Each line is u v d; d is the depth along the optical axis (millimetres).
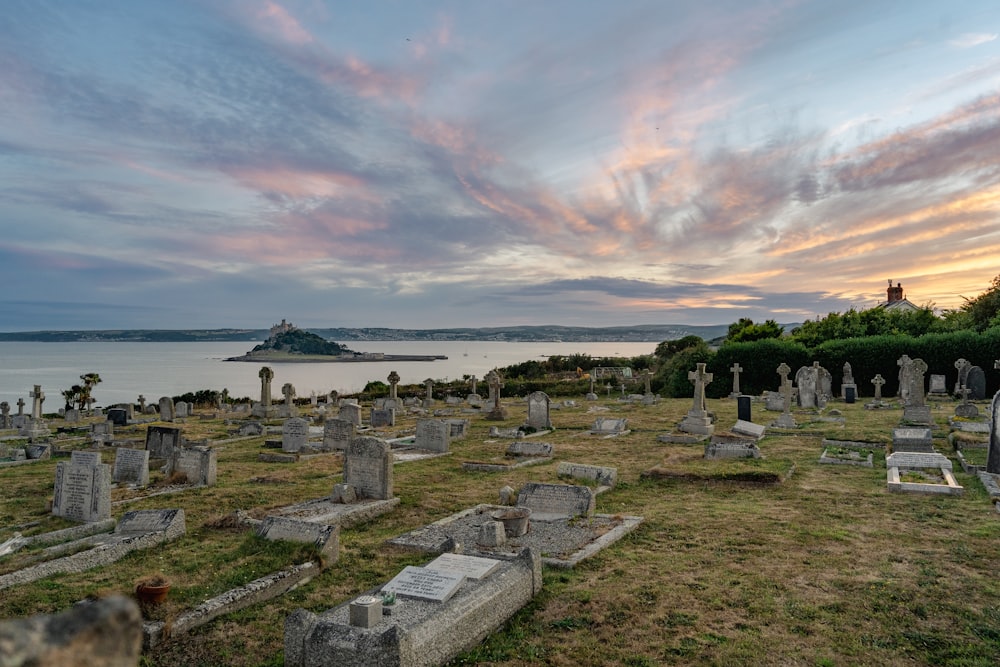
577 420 31469
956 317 51125
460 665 6348
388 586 7266
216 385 78688
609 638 6922
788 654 6539
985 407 30547
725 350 45875
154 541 10516
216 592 8195
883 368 41719
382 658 5695
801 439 22641
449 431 24141
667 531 11109
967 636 6875
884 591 8102
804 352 43812
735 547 10086
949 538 10344
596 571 9039
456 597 6977
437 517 12836
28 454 22188
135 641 2633
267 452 22062
